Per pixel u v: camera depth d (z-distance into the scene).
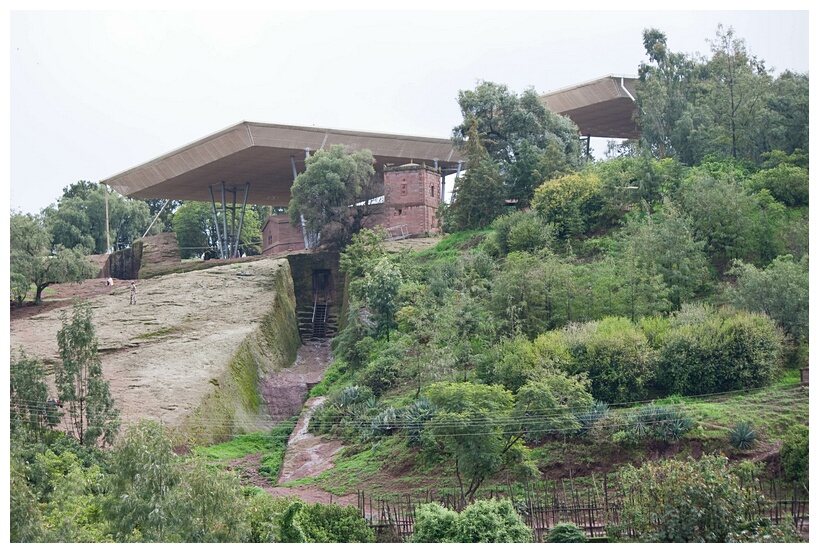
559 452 46.94
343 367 65.50
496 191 84.00
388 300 65.25
